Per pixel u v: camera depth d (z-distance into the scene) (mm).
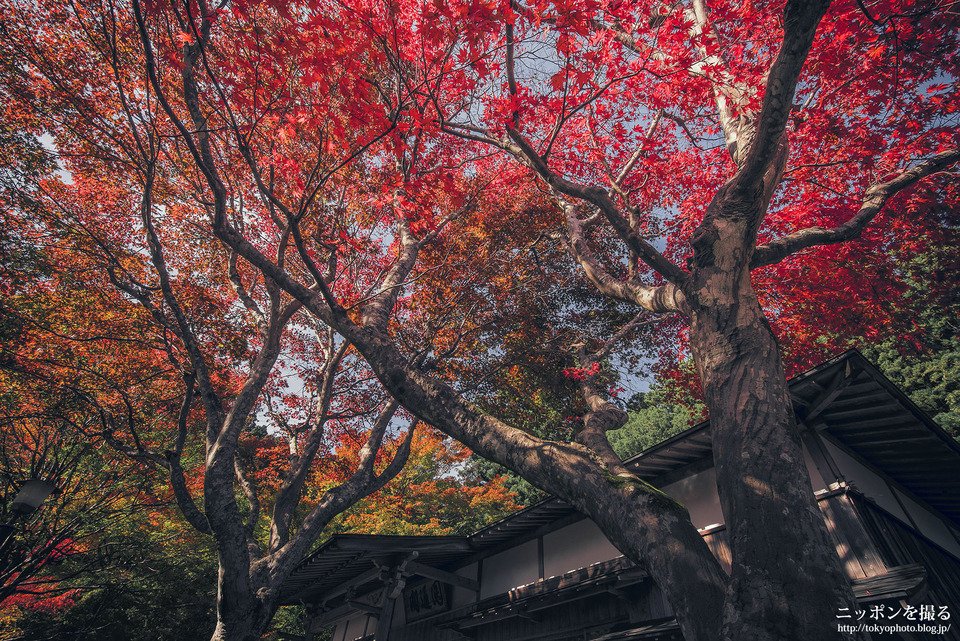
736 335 3090
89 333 10195
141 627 11961
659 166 8969
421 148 6492
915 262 11898
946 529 9180
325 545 8141
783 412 2713
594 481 2822
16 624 11078
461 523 24594
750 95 5105
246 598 6465
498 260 12453
